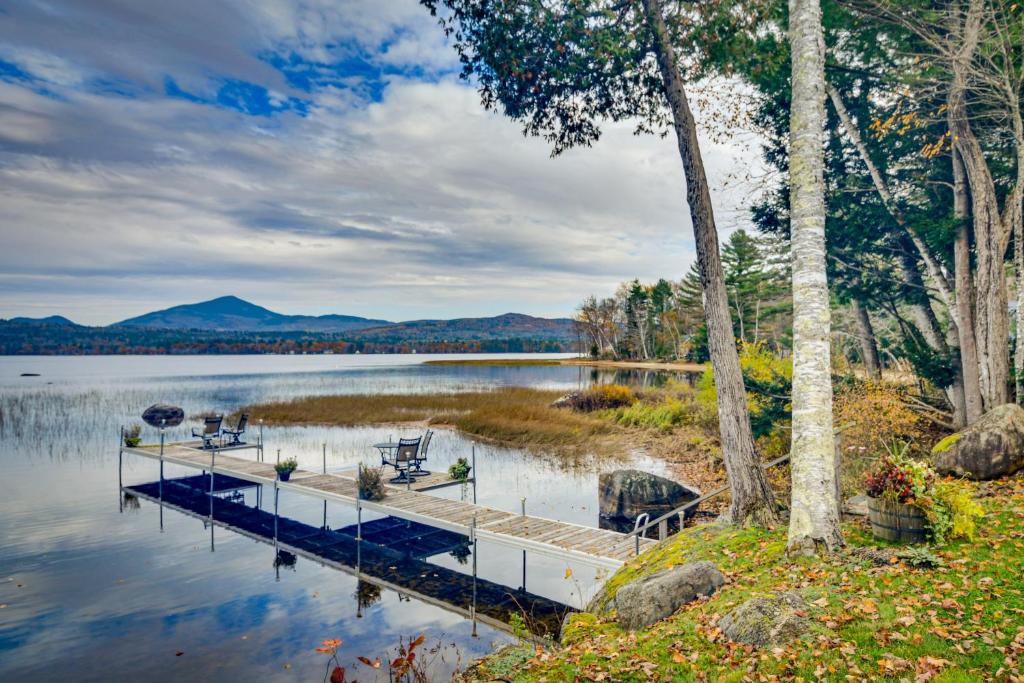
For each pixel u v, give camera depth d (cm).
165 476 2162
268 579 1166
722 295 952
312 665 815
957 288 1353
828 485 714
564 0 1020
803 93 765
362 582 1155
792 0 796
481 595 1080
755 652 509
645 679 503
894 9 1290
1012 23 1180
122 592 1090
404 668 483
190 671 800
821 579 624
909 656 463
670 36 1109
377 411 3500
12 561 1254
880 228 1584
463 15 1058
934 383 1442
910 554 629
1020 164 1202
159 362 17538
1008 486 909
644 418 2612
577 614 743
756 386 1428
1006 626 482
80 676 789
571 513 1466
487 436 2670
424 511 1315
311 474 1741
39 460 2398
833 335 2462
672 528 1263
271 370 10481
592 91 1217
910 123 1457
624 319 9912
